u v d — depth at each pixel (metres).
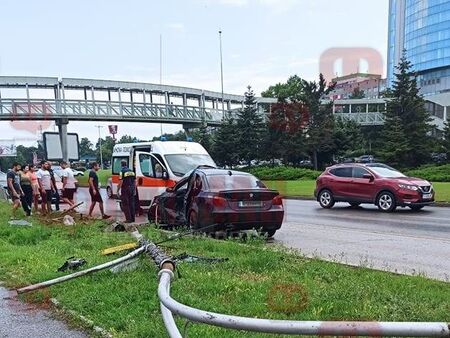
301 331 2.48
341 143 52.28
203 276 6.35
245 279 6.27
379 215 15.59
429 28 76.38
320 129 49.97
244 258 7.46
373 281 6.10
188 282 5.97
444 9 73.94
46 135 25.19
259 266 7.05
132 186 14.20
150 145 17.38
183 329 3.74
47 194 17.23
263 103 61.41
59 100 45.25
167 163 16.03
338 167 18.23
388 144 47.09
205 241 9.37
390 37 86.69
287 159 52.50
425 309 4.89
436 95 63.94
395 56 84.62
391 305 5.05
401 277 6.36
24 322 5.00
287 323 2.51
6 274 7.12
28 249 9.04
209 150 51.75
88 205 21.53
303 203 20.97
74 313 5.15
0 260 8.06
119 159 20.38
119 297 5.47
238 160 52.03
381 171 17.31
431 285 5.95
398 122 47.03
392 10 85.69
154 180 16.17
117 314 4.95
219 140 51.19
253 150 50.84
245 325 2.61
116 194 20.75
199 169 11.70
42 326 4.87
